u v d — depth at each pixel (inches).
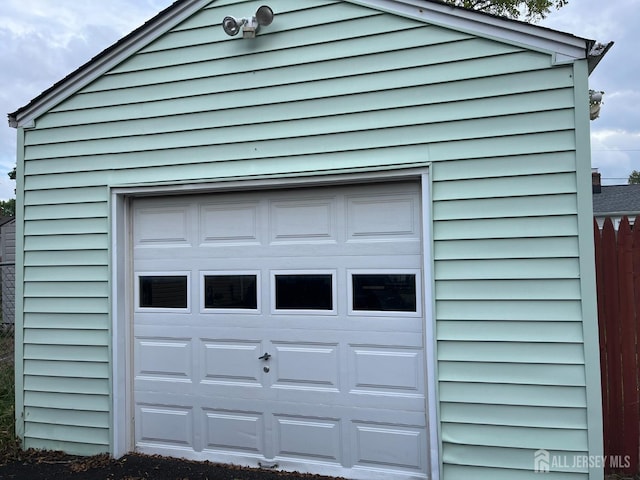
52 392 190.1
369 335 160.6
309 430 165.6
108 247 184.1
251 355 173.2
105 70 186.7
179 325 181.8
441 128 150.1
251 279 175.0
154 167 180.1
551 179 139.9
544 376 138.5
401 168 153.2
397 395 156.8
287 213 171.8
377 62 157.0
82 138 189.5
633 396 159.5
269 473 165.5
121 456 180.9
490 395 142.6
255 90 169.8
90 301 186.4
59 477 167.8
